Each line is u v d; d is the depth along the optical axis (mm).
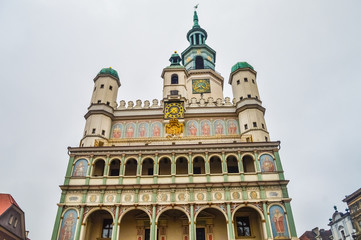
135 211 34344
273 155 34969
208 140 40531
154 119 43375
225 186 32812
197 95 50312
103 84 45906
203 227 33750
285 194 32094
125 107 45312
